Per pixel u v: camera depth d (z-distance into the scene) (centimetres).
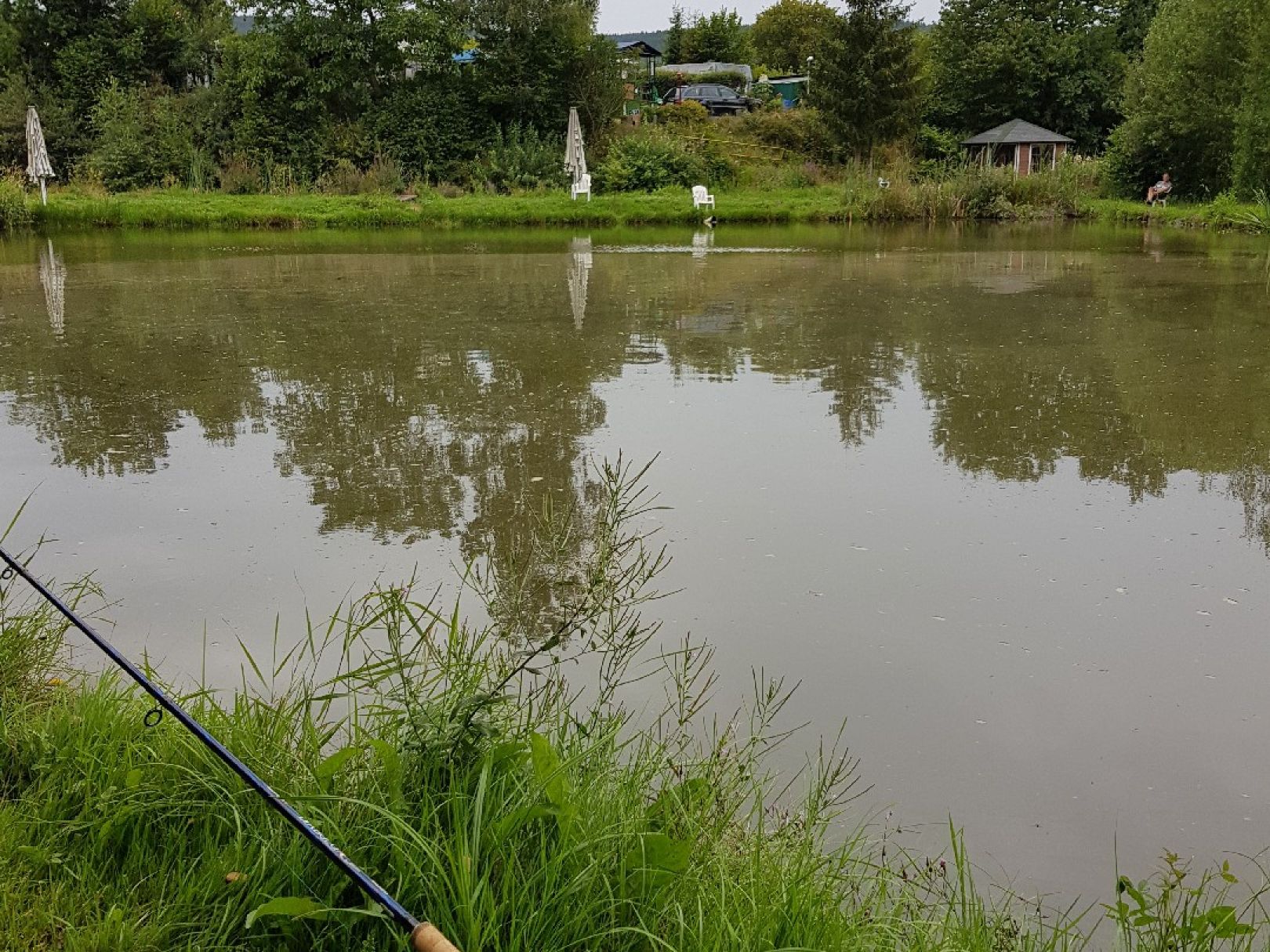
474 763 226
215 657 342
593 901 195
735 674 340
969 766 295
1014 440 596
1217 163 2605
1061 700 329
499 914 189
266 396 695
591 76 3198
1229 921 203
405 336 916
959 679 340
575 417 643
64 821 222
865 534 456
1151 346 866
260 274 1400
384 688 313
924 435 605
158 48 3453
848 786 284
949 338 909
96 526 459
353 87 3144
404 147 3078
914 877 246
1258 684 338
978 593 400
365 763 237
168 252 1730
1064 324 984
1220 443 588
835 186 3117
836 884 224
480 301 1137
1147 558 431
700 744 295
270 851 210
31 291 1220
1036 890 247
